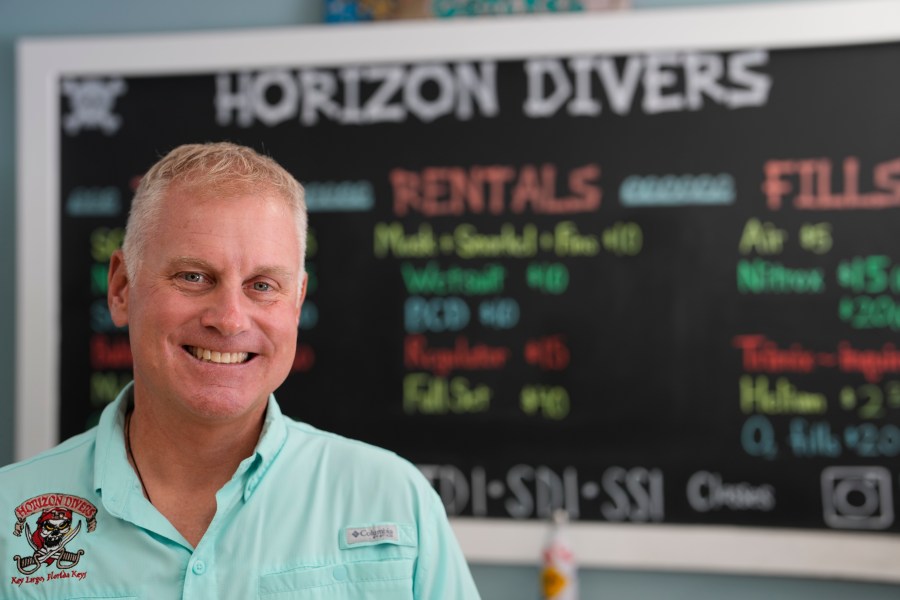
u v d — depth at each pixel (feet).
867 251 5.98
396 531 3.33
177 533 3.15
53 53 6.46
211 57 6.40
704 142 6.11
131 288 3.16
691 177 6.13
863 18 5.91
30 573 3.11
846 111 6.00
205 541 3.15
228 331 3.00
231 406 3.06
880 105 5.97
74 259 6.49
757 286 6.07
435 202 6.33
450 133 6.32
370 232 6.38
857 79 5.99
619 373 6.17
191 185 3.09
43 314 6.42
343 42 6.32
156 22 6.61
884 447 5.93
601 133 6.20
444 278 6.33
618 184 6.19
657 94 6.14
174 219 3.06
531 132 6.25
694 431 6.09
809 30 5.97
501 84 6.27
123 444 3.28
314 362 6.38
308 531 3.26
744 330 6.07
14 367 6.57
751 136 6.08
